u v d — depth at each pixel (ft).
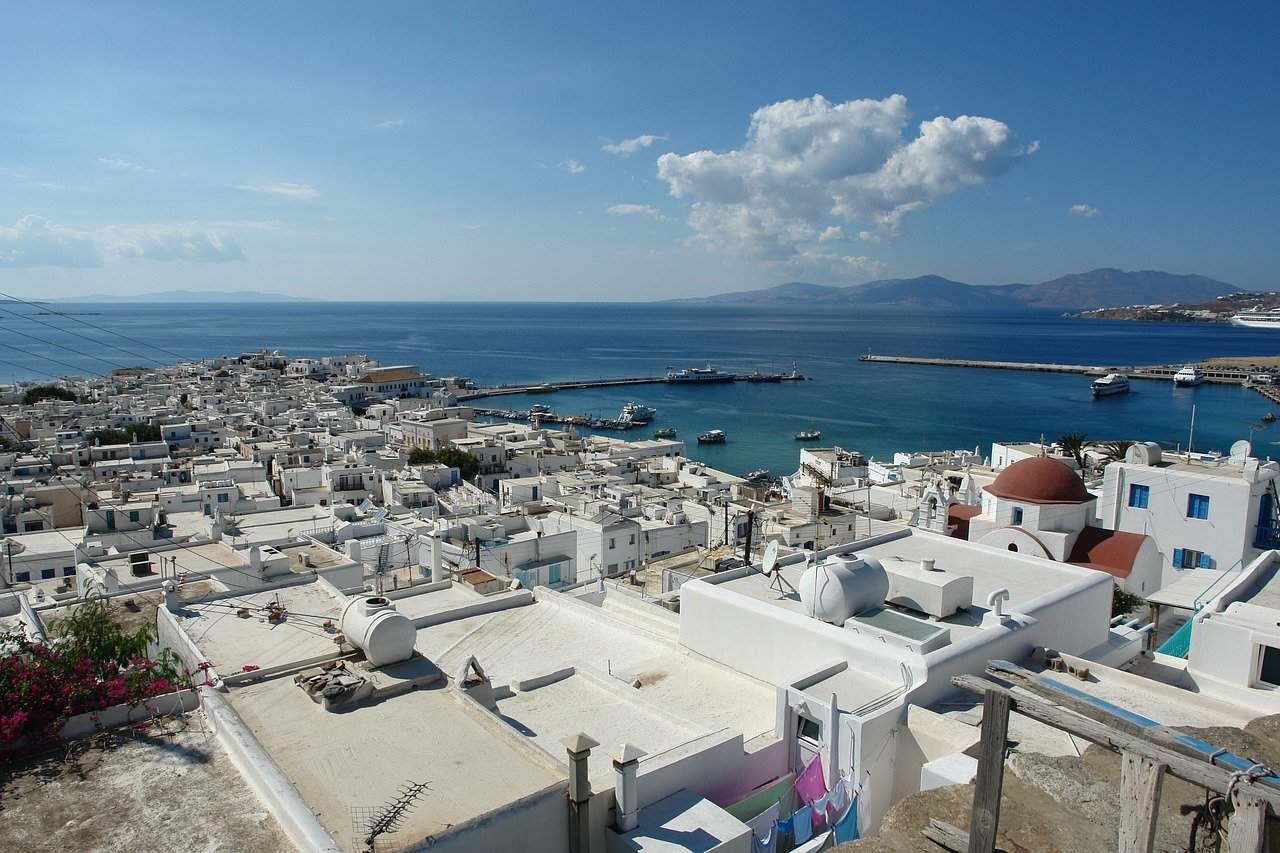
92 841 43.14
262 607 85.66
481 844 44.21
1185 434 583.17
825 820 58.39
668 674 81.56
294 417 525.34
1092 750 46.11
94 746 52.21
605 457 410.52
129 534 200.13
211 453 400.06
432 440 452.35
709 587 86.53
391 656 62.80
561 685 76.13
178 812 45.52
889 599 82.69
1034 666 74.95
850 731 60.70
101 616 78.89
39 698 52.03
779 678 77.20
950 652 68.59
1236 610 84.64
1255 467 136.46
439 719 55.98
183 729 54.60
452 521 224.53
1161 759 29.76
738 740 62.23
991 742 34.53
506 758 51.13
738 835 52.47
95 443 396.98
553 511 242.78
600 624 96.43
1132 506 144.56
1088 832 39.09
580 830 48.26
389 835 42.63
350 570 151.12
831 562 78.69
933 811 43.16
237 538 190.29
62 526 249.75
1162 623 111.55
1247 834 27.71
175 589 91.40
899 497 255.09
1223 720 66.03
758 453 567.18
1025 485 133.69
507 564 188.24
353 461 353.31
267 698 58.59
